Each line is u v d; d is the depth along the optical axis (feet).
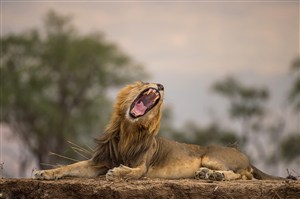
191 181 39.29
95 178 40.78
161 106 42.45
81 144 133.08
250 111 136.26
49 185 37.24
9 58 143.54
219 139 131.64
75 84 143.33
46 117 133.49
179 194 37.09
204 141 131.23
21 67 139.85
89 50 142.20
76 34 149.89
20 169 131.44
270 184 38.09
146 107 41.93
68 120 135.95
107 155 41.96
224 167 44.73
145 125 41.98
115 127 42.16
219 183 38.42
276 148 129.39
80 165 41.14
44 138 133.69
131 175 40.29
